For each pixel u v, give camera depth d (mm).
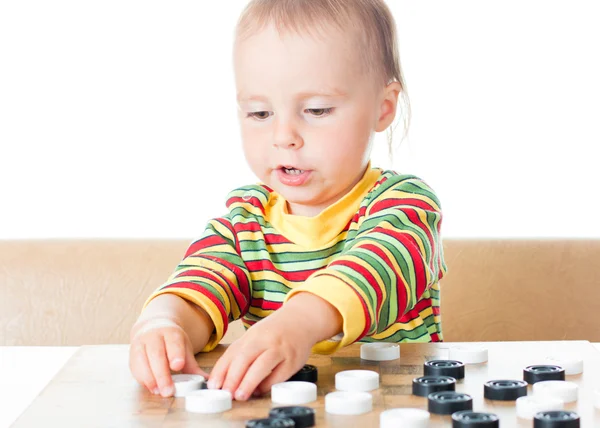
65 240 1554
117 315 1508
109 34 1976
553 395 613
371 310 802
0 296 1518
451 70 1964
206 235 1121
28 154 1994
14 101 1984
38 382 839
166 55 1976
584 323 1488
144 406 625
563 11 1953
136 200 2002
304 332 742
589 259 1500
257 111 1003
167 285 958
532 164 1977
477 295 1495
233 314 1021
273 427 531
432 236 1003
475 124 1973
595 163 1969
